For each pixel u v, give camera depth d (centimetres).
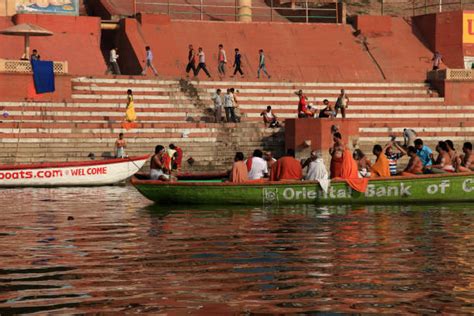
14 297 1712
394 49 7494
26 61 5609
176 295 1723
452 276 1903
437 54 6988
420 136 5875
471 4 8375
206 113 5972
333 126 5209
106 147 5225
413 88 6656
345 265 2033
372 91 6531
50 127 5219
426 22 7688
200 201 3397
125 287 1797
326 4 8062
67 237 2503
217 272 1950
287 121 5366
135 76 6094
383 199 3394
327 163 5234
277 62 7094
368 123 5897
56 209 3294
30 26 5769
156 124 5453
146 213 3139
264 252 2220
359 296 1712
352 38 7531
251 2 8256
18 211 3222
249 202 3372
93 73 6619
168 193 3406
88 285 1817
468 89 6600
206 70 6338
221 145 5459
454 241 2405
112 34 7319
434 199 3422
